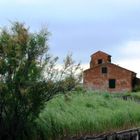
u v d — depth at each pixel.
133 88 77.88
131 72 77.69
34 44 17.06
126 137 21.69
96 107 27.17
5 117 17.39
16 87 16.73
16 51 16.59
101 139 19.94
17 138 17.50
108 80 78.75
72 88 18.22
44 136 18.62
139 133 22.89
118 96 37.69
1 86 16.33
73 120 21.16
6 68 16.58
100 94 32.69
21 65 16.70
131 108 29.11
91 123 22.38
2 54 16.72
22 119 17.39
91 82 79.38
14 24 16.97
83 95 28.69
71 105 24.08
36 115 17.55
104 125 23.69
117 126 25.02
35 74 16.86
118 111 26.53
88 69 79.81
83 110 23.98
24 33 16.75
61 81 17.77
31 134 17.97
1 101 16.91
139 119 27.62
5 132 17.33
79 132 21.19
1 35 16.80
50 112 20.34
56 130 19.52
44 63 17.42
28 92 16.64
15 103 16.97
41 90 17.23
